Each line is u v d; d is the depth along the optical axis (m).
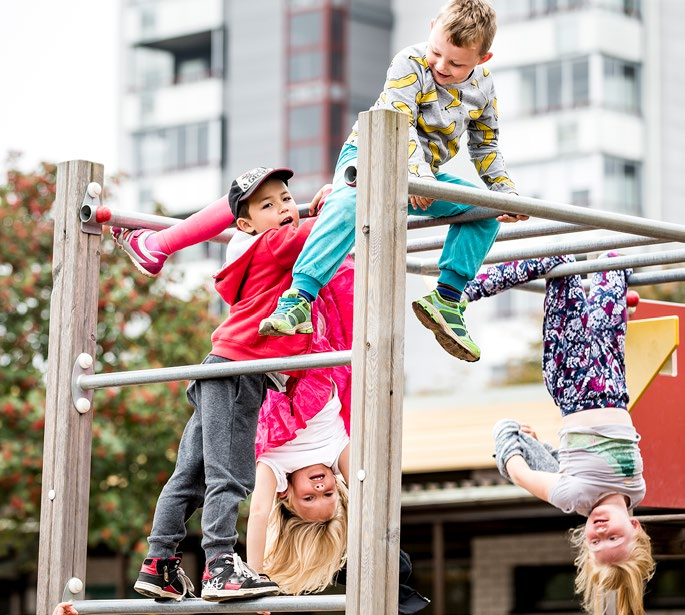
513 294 45.88
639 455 7.75
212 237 7.54
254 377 6.83
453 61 6.66
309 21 56.28
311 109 56.00
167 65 58.97
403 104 6.65
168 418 19.75
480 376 45.88
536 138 48.28
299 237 6.79
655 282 8.43
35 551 21.17
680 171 47.84
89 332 7.40
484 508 17.70
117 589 22.88
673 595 19.30
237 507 6.70
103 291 20.16
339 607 6.20
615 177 47.44
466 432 18.91
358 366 5.98
